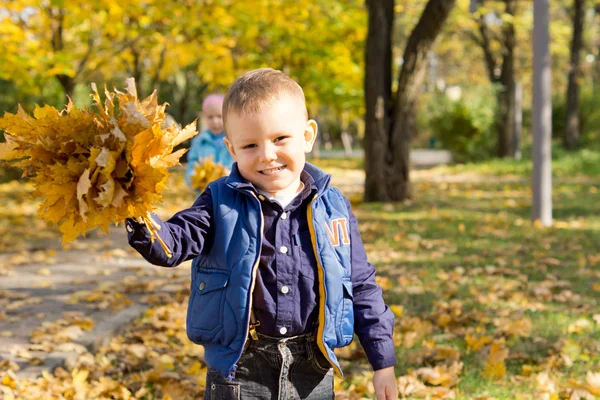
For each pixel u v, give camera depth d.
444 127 26.77
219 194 2.13
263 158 2.01
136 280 6.67
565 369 3.98
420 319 5.03
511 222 10.34
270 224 2.10
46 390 3.61
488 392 3.61
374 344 2.18
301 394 2.11
